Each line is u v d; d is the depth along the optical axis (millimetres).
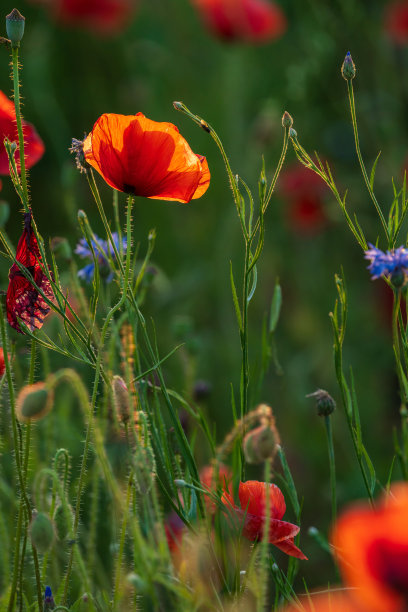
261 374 1374
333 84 2660
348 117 2662
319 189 2643
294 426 2367
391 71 2627
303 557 1239
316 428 2359
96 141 1246
